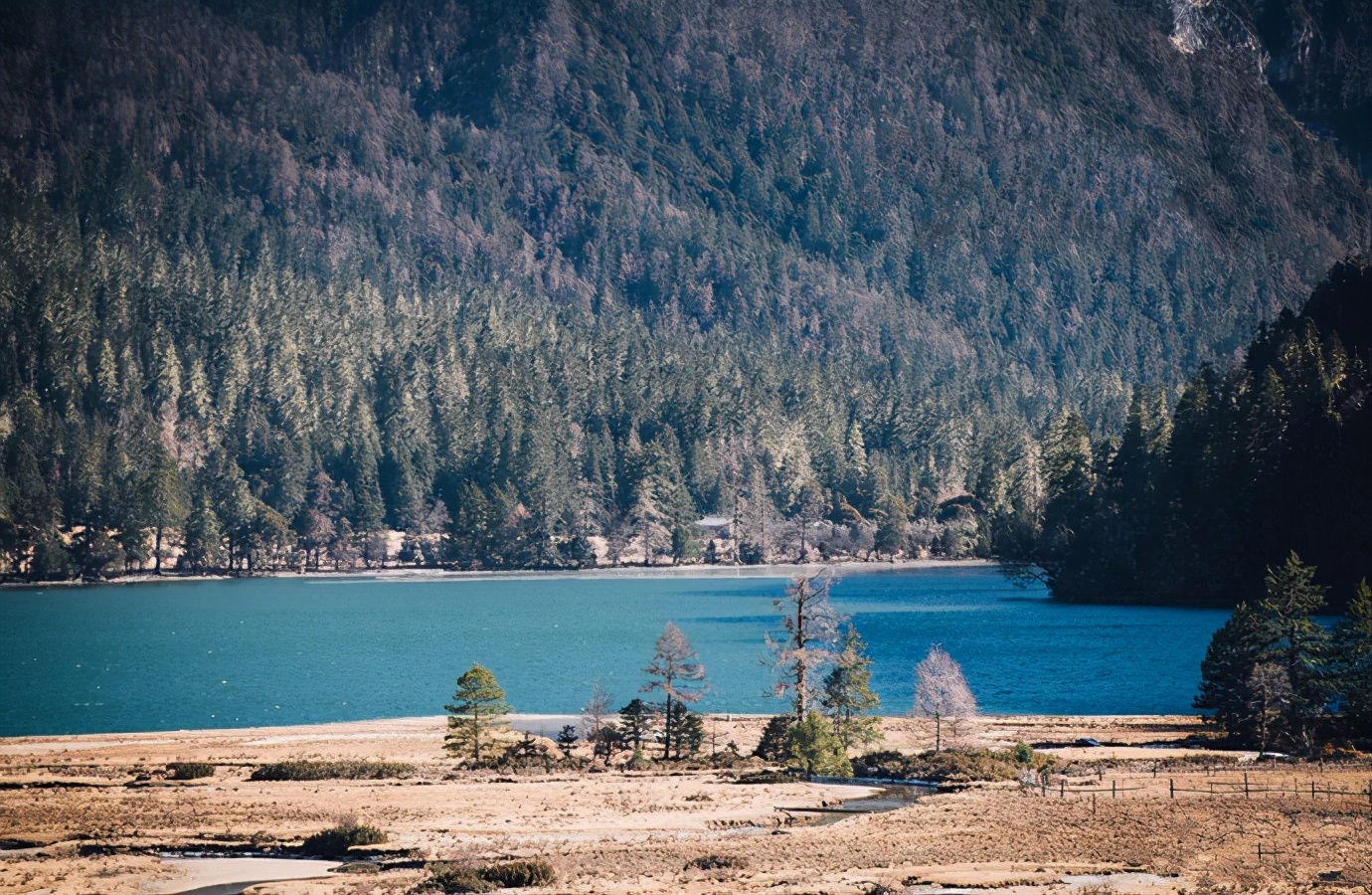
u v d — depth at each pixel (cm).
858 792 13988
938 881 10300
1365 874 10344
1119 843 11456
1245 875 10388
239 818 12538
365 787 14138
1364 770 14688
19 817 12525
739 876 10481
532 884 10338
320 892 10119
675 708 16338
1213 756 15725
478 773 15012
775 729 16138
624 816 12750
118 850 11456
